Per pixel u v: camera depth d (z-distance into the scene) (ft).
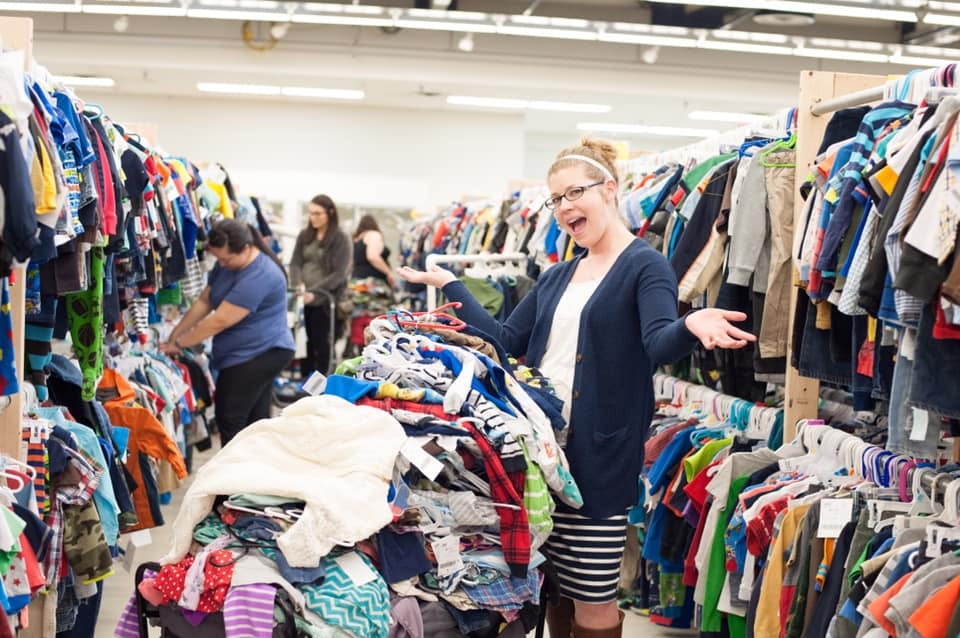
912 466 8.38
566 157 8.86
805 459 9.98
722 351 12.66
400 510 7.12
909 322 6.97
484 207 26.30
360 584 6.66
